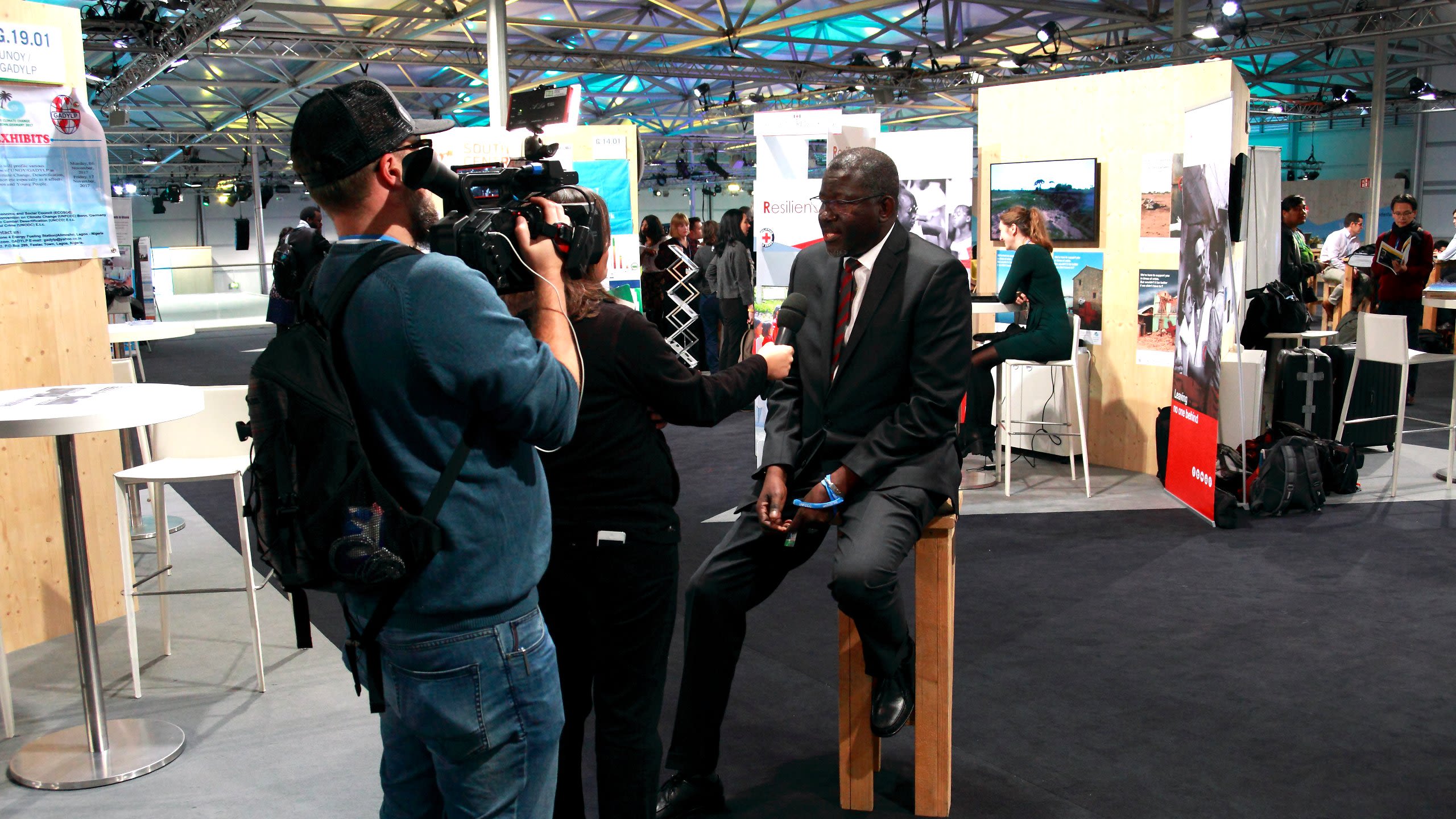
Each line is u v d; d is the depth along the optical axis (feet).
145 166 81.87
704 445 23.30
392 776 5.04
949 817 7.70
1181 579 13.23
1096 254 19.56
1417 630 11.33
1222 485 17.06
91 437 12.42
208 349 48.98
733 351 29.27
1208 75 17.40
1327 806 7.74
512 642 4.48
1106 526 15.81
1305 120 75.51
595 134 19.92
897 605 7.25
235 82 49.98
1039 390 20.38
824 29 46.37
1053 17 44.21
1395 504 16.53
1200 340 16.06
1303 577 13.17
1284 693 9.80
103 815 8.07
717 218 118.42
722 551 7.84
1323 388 17.81
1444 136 71.82
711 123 73.61
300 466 4.14
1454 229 71.41
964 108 66.18
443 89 53.16
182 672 11.00
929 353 7.38
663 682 6.59
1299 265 22.94
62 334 12.01
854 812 7.91
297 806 8.14
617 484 6.24
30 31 11.39
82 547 8.79
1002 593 12.89
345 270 4.33
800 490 7.89
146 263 37.22
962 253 17.99
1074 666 10.57
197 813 8.05
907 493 7.23
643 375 6.13
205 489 20.13
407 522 4.13
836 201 7.48
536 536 4.65
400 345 4.18
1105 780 8.23
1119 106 18.79
